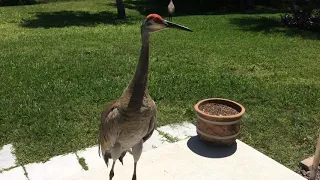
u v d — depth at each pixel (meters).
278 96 2.51
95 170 1.58
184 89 2.59
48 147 1.83
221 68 3.20
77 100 2.35
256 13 7.68
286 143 1.91
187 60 3.45
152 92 2.50
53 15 6.67
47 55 3.50
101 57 3.47
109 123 1.19
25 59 3.32
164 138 1.96
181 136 1.99
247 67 3.27
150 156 1.69
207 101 1.89
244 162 1.64
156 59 3.46
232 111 1.81
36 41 4.16
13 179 1.59
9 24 5.52
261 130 2.04
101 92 2.51
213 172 1.57
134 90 1.15
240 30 5.23
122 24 5.86
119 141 1.24
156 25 1.15
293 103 2.38
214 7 8.88
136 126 1.19
